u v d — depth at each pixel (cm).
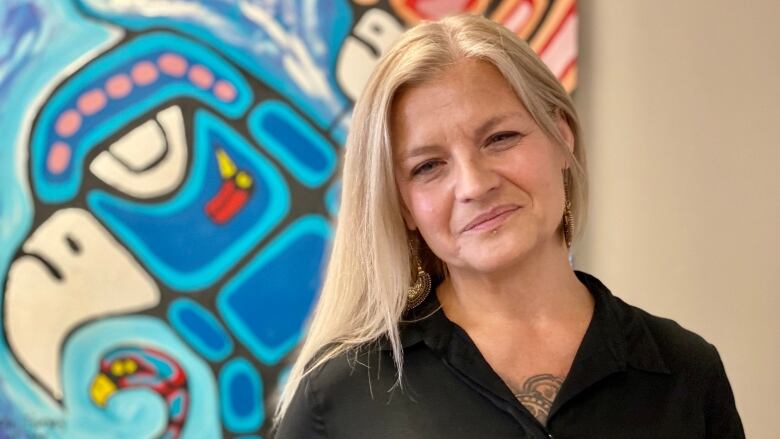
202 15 148
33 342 147
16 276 146
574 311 95
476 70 87
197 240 148
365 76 149
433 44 88
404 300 97
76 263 147
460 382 90
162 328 148
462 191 85
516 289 92
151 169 148
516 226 86
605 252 153
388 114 89
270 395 148
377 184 92
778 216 151
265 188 149
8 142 146
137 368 148
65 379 147
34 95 147
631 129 152
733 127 151
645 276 152
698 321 152
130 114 148
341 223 97
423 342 93
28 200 147
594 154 152
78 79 147
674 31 151
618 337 92
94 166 147
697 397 92
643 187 152
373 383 92
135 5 148
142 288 148
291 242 149
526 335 92
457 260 90
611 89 152
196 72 148
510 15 148
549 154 89
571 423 86
